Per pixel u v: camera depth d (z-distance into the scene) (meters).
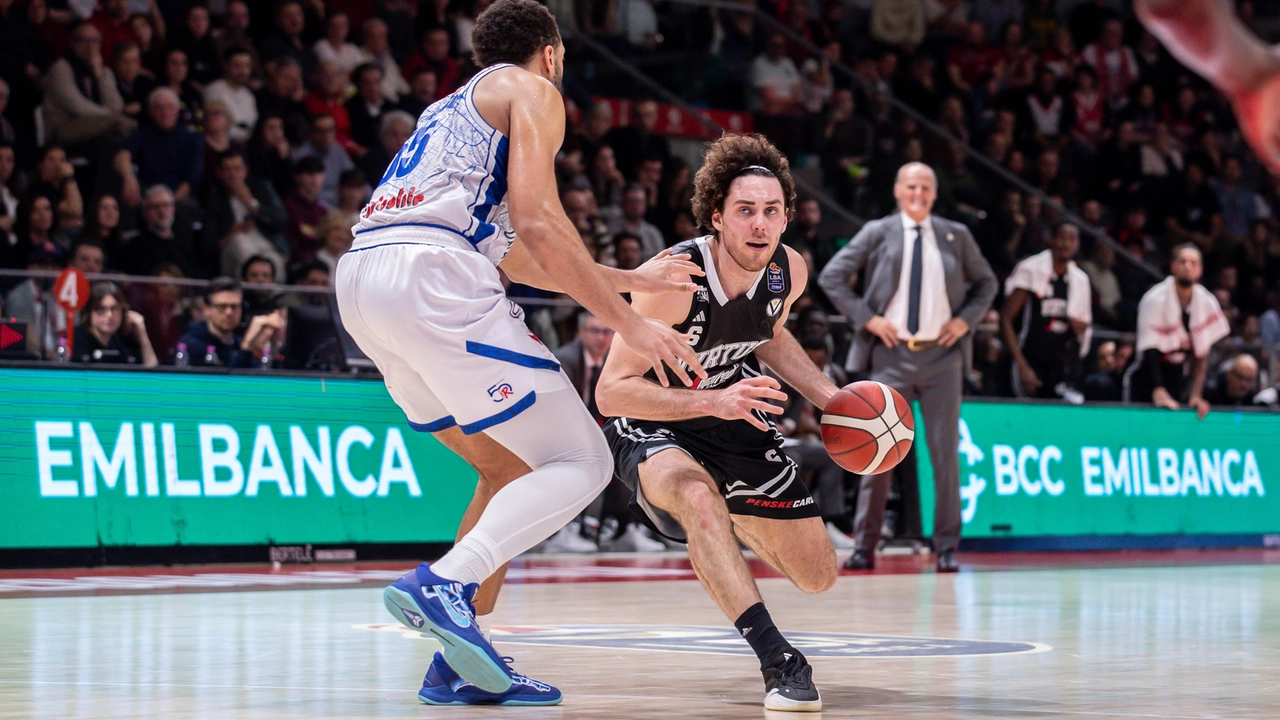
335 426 8.23
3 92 10.29
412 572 2.83
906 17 17.03
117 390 7.54
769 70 14.91
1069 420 10.29
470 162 2.99
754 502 3.67
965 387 10.30
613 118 13.92
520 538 2.90
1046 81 17.11
